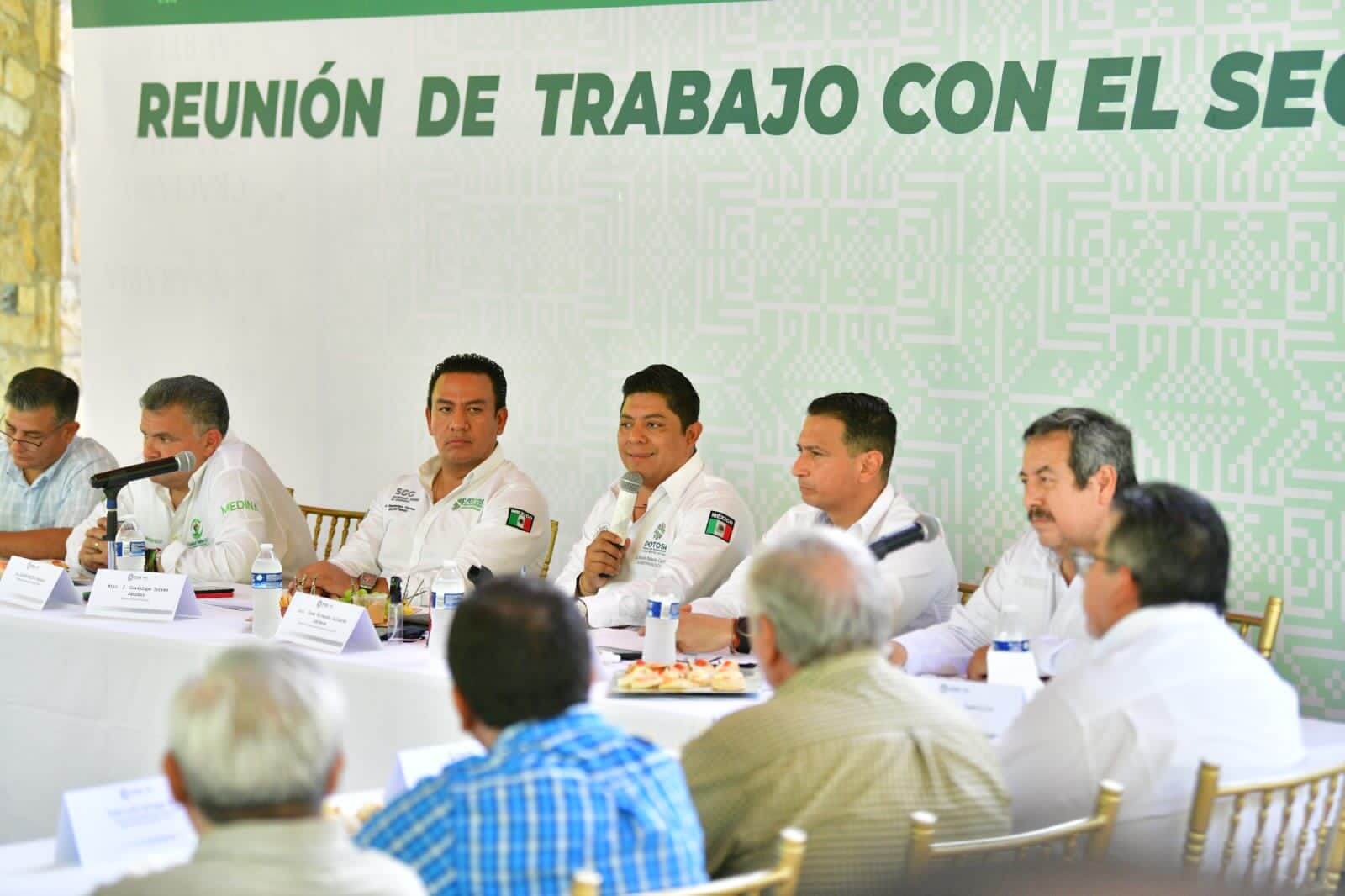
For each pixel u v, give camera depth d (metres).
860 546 2.85
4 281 8.21
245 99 7.82
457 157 7.27
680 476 5.38
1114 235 5.75
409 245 7.44
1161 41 5.61
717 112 6.58
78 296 8.59
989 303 6.02
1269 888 2.85
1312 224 5.37
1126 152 5.70
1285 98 5.39
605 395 6.98
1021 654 3.86
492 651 2.46
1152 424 5.72
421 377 7.47
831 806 2.68
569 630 2.50
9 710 4.93
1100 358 5.81
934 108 6.08
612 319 6.92
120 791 2.89
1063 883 2.72
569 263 7.01
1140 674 2.92
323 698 2.09
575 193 6.98
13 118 8.22
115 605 4.90
